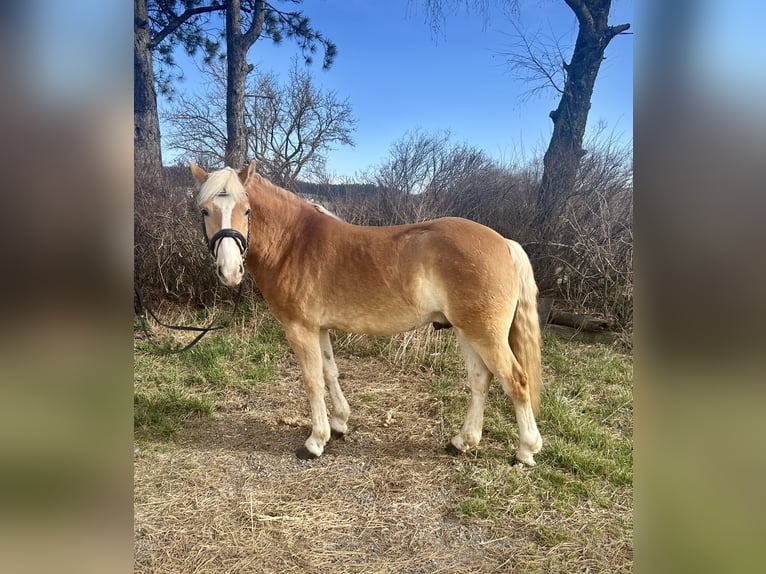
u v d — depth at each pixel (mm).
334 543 2191
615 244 5352
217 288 5965
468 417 2879
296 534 2246
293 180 6676
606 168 6168
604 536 2207
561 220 5945
